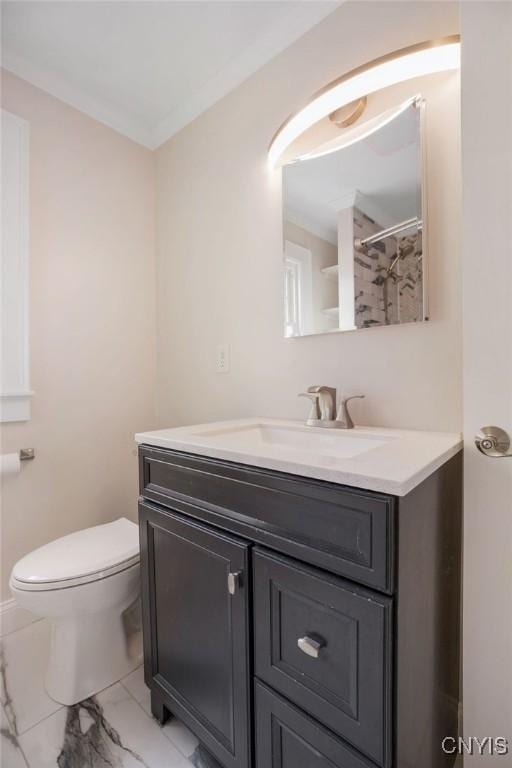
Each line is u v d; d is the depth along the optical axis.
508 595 0.81
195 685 0.94
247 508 0.80
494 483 0.83
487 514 0.83
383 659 0.59
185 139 1.80
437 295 1.05
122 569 1.19
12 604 1.49
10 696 1.17
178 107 1.76
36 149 1.56
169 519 0.99
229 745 0.85
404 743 0.63
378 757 0.60
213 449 0.87
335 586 0.64
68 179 1.66
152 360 2.00
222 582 0.85
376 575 0.60
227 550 0.83
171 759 0.97
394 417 1.14
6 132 1.47
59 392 1.64
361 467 0.66
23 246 1.52
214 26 1.34
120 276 1.86
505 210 0.80
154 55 1.47
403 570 0.60
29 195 1.54
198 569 0.91
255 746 0.80
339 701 0.65
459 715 0.94
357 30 1.18
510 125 0.78
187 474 0.95
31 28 1.35
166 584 1.01
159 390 1.99
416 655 0.67
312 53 1.29
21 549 1.52
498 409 0.82
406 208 1.08
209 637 0.89
